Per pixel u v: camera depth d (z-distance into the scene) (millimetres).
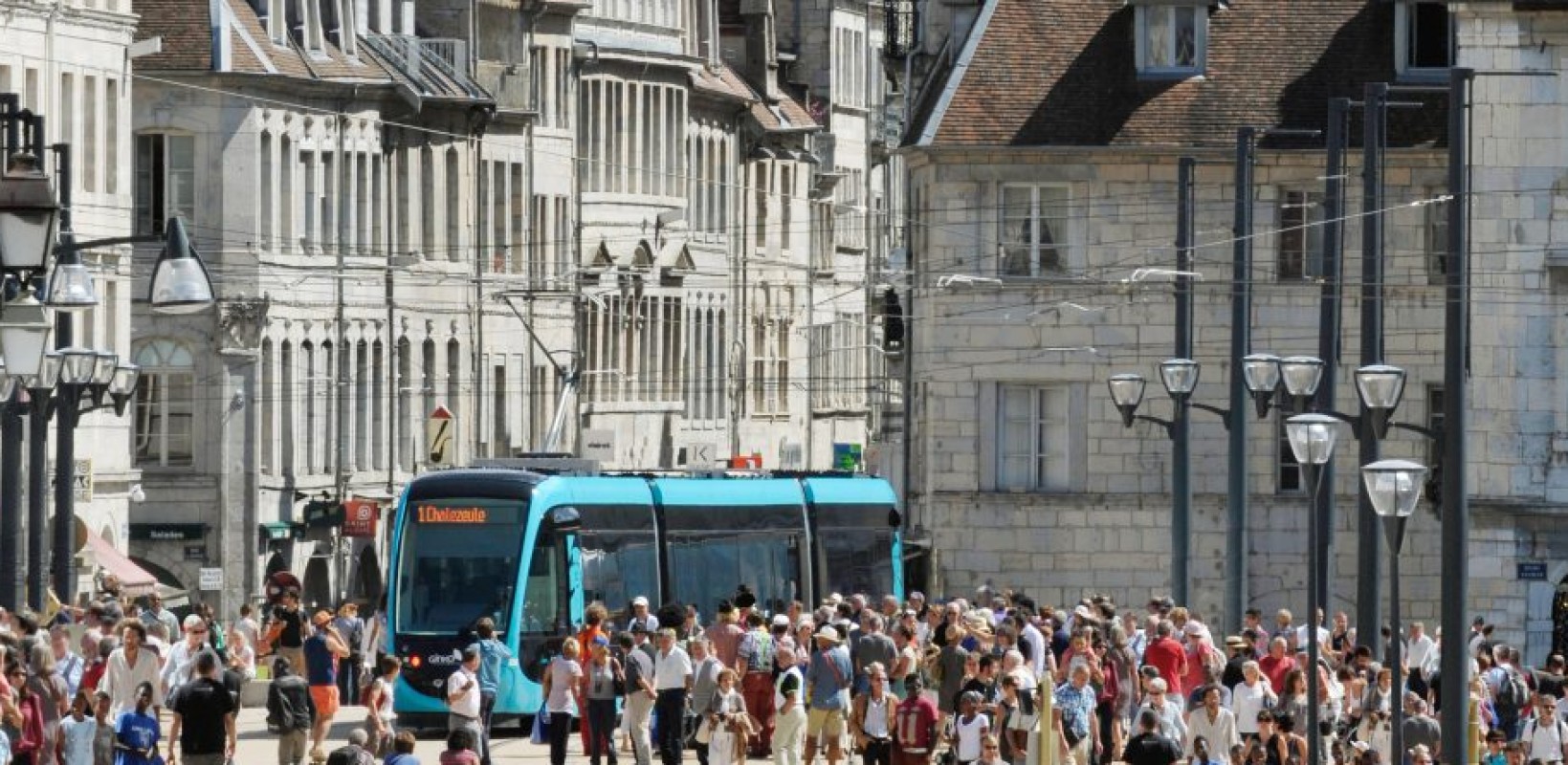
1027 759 86875
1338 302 126812
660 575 115250
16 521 92688
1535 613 134750
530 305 198125
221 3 168250
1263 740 89938
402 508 110812
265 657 117438
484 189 193000
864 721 92750
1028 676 89375
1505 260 134750
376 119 180250
